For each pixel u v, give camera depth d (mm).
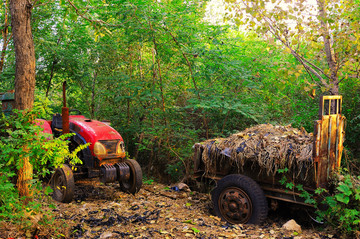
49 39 8148
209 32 7227
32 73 3969
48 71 8562
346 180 3939
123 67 8477
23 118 3574
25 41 3908
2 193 3271
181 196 5734
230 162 4641
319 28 5711
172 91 7680
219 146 4746
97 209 4691
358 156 6242
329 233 3902
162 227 4023
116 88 8031
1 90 8133
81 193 5652
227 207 4367
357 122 6348
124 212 4633
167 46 6922
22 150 3389
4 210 3270
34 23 7887
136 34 7109
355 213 3674
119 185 6355
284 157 4066
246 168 4555
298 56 6055
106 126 5797
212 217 4496
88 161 5375
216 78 7113
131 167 5672
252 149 4375
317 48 5863
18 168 3406
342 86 6711
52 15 8133
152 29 6617
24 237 3238
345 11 5602
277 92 7395
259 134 4621
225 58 6887
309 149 4008
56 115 6016
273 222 4363
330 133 4074
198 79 7531
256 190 4172
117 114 8805
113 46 7949
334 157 4258
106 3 6809
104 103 9266
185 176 6840
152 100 7621
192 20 7156
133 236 3686
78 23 8141
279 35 6141
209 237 3707
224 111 6324
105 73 8477
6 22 7195
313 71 6109
